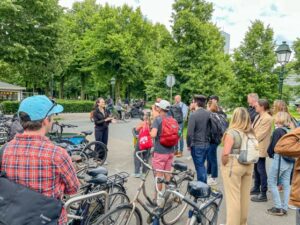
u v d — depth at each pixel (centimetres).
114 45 3183
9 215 178
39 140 194
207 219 328
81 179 374
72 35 3556
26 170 188
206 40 1852
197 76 1798
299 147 233
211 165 622
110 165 777
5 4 1616
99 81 3412
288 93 2045
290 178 466
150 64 3350
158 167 494
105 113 796
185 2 1900
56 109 209
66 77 4072
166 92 1834
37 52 1816
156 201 376
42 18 1869
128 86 4031
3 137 866
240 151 370
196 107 558
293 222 443
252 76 1836
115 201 350
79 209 314
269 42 1836
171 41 1895
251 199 530
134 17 3522
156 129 487
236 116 382
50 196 190
